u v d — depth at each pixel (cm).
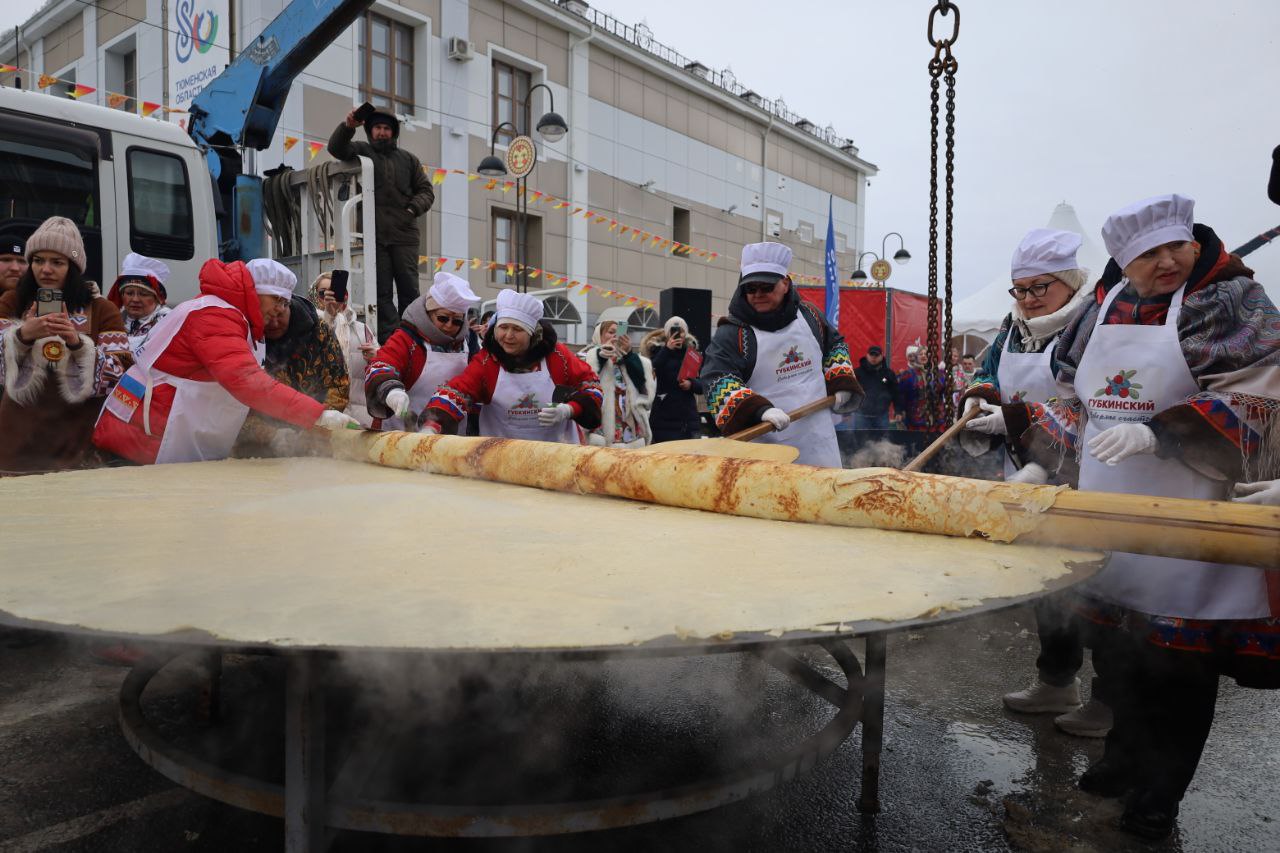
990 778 239
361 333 508
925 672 335
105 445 315
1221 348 184
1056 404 249
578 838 201
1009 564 151
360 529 180
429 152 1498
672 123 2027
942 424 333
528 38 1667
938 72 316
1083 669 351
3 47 1650
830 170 2648
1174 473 200
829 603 124
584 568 146
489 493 242
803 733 268
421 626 109
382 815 145
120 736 261
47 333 332
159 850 197
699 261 2128
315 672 126
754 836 205
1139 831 206
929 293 331
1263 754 262
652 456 226
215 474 274
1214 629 193
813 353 378
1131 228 194
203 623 109
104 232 505
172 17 1257
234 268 313
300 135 1285
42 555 150
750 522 197
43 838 202
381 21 1426
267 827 207
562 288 1381
